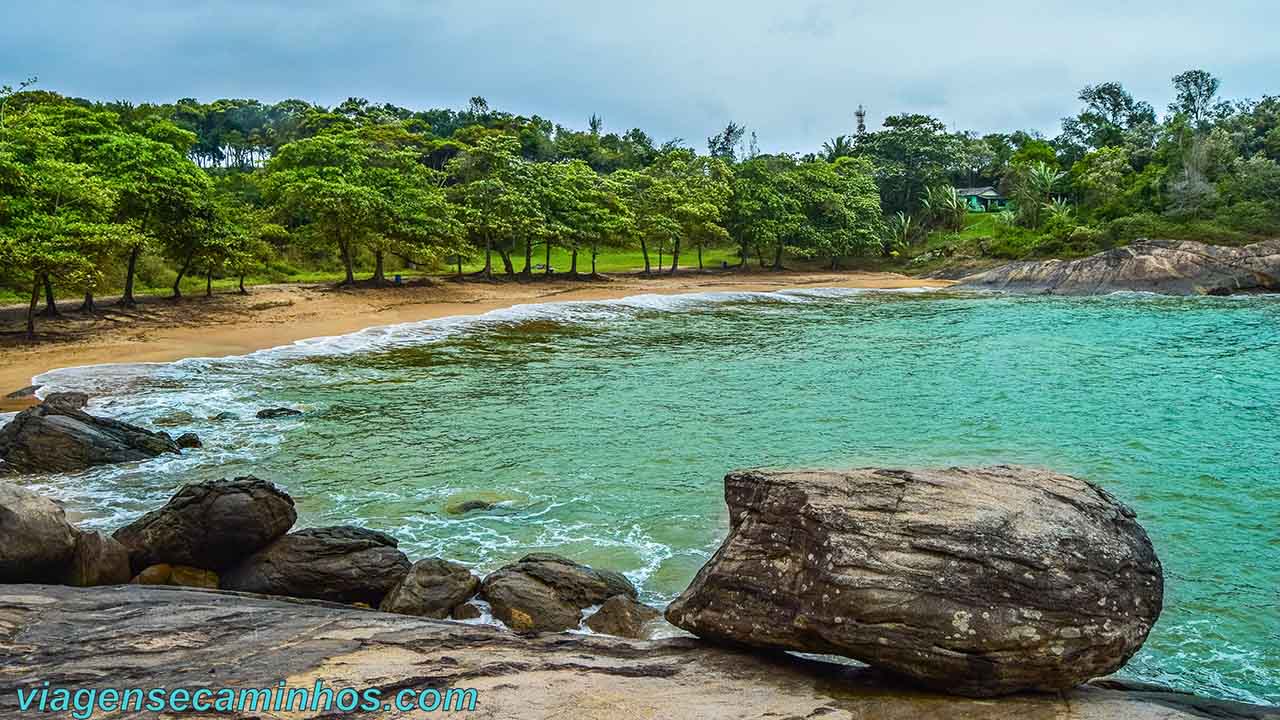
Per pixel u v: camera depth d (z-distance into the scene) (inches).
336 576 414.9
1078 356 1210.0
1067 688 239.1
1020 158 4084.6
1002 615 228.4
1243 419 802.2
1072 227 2893.7
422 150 3449.8
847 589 236.1
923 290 2472.9
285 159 1939.0
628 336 1440.7
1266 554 474.6
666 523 525.3
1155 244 2413.9
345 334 1315.2
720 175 3046.3
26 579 367.6
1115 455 682.2
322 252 2223.2
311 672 229.3
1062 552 239.3
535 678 231.5
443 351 1219.2
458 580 401.1
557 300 1945.1
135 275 1662.2
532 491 585.9
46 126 1379.2
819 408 866.1
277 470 626.5
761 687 235.9
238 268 1551.4
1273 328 1488.7
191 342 1167.0
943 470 287.7
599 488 593.9
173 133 2065.7
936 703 228.8
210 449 679.7
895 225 3432.6
